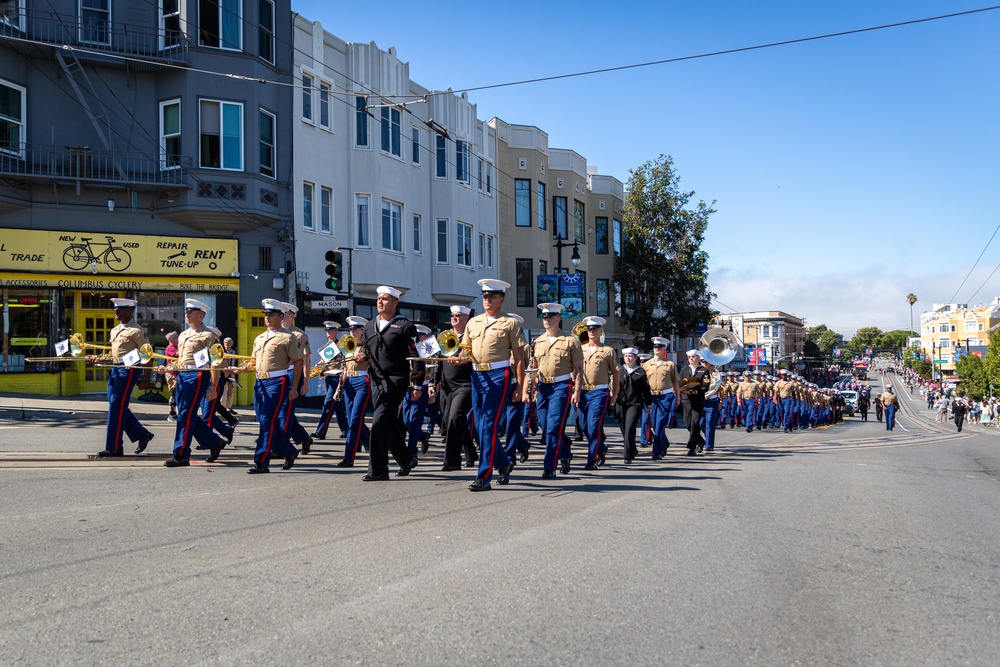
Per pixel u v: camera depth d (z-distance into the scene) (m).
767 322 132.25
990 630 4.14
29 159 20.91
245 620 4.01
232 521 6.30
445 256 30.91
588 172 48.06
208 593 4.42
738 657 3.68
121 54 20.94
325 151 25.48
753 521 6.73
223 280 22.59
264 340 9.38
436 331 30.39
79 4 21.48
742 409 27.14
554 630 3.95
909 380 144.38
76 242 21.14
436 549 5.43
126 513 6.59
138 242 21.70
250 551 5.33
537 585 4.65
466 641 3.78
